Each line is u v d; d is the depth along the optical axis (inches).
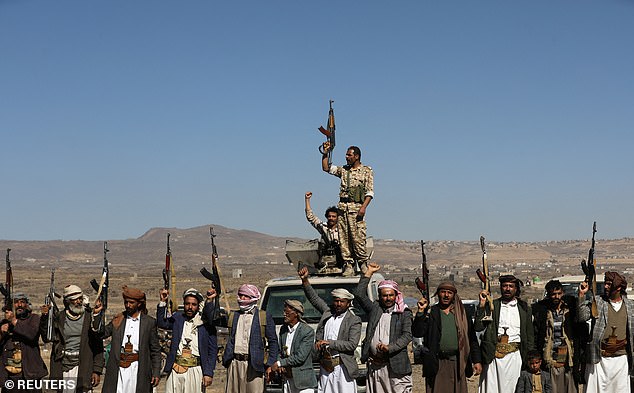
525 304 486.0
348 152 629.9
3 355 496.1
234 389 487.5
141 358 478.6
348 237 624.7
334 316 478.9
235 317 492.7
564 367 484.1
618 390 480.7
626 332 482.9
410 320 465.1
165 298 490.9
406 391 465.1
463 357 464.4
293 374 480.4
